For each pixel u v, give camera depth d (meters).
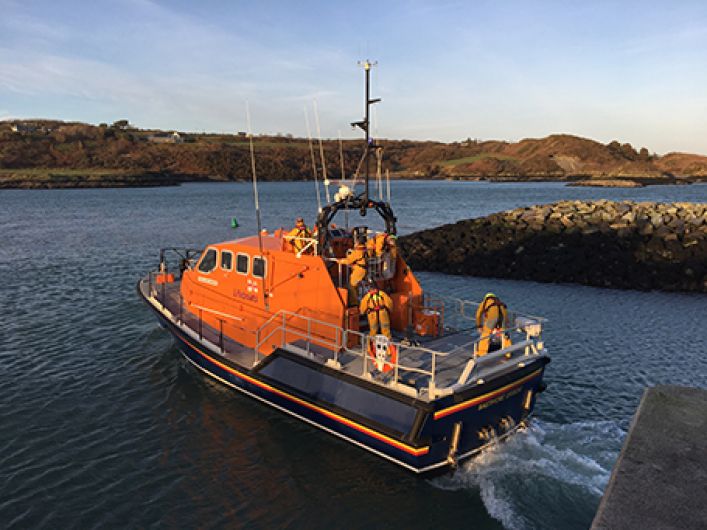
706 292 19.98
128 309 15.86
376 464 7.45
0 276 20.78
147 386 10.16
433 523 6.31
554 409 9.60
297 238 8.51
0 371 10.92
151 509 6.58
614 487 3.12
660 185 162.25
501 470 7.19
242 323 9.55
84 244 30.62
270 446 7.95
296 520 6.38
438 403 6.36
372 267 8.31
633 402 9.97
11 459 7.64
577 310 17.30
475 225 30.39
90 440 8.20
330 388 7.56
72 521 6.33
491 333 7.06
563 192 115.06
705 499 2.99
